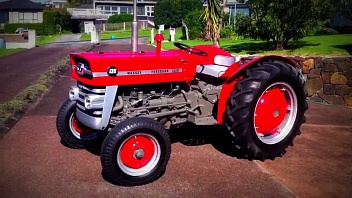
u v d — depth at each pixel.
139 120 3.46
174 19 38.34
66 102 4.40
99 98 3.54
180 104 4.09
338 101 6.97
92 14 49.16
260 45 13.21
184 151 4.35
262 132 4.21
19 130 5.04
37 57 14.29
